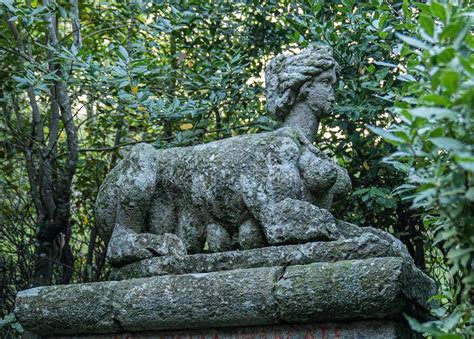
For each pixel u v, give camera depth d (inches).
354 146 230.8
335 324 128.4
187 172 150.6
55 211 228.2
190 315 135.0
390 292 121.9
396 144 99.3
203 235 150.3
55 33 243.1
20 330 213.9
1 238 263.1
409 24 133.4
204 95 242.8
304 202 137.5
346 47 219.8
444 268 232.7
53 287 149.2
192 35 258.8
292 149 141.4
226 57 245.0
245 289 131.0
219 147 148.6
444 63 93.3
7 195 276.1
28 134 256.7
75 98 250.5
